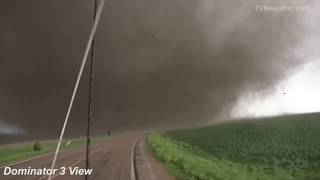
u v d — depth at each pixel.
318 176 35.31
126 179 24.06
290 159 49.50
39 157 41.78
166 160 36.44
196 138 86.88
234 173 36.78
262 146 62.47
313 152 52.66
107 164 32.78
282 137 70.00
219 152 59.78
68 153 46.78
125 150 49.25
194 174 27.97
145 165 32.16
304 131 73.88
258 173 39.91
